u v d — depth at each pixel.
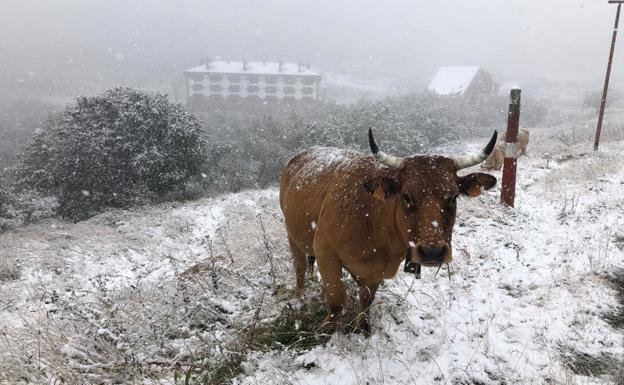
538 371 3.76
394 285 5.30
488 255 5.98
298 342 4.34
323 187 4.48
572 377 3.58
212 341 4.21
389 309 4.76
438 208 3.38
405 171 3.58
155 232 11.49
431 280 5.42
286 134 22.61
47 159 18.67
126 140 17.11
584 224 6.69
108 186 16.97
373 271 4.08
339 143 18.81
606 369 3.76
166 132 17.48
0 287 7.60
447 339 4.25
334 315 4.39
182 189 17.62
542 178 10.05
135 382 3.73
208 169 19.11
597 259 5.51
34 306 6.03
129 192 16.97
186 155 17.92
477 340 4.23
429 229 3.33
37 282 7.84
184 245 9.88
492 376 3.75
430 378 3.74
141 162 16.80
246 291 5.32
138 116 17.11
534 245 6.19
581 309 4.57
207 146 20.14
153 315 4.68
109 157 16.78
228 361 4.05
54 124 21.61
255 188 17.48
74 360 3.88
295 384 3.73
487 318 4.58
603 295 4.80
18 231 13.73
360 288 4.40
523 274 5.43
